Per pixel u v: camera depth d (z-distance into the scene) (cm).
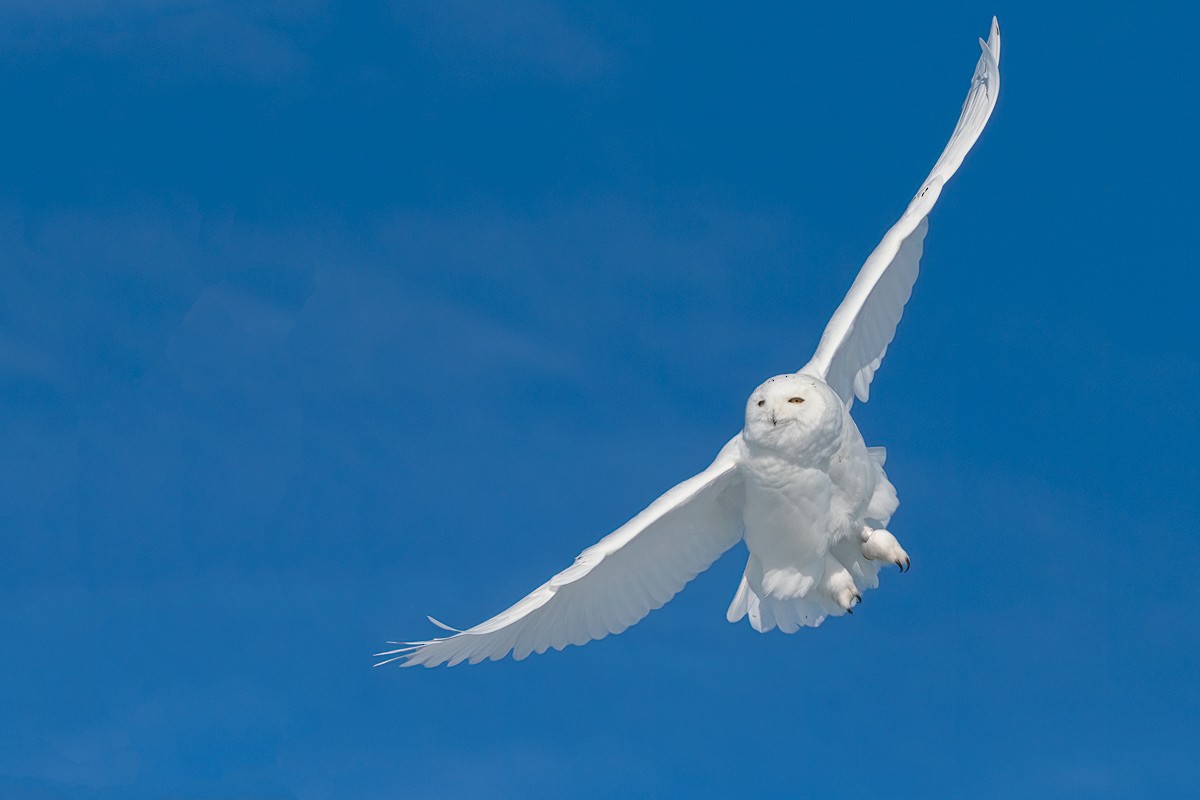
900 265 1483
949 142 1555
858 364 1488
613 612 1395
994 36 1551
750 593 1474
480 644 1329
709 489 1370
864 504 1380
